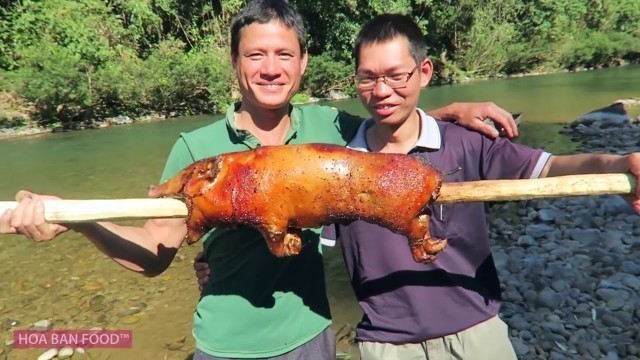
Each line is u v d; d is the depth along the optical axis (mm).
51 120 16297
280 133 2777
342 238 2848
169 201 2209
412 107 2605
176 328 5250
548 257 6500
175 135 15156
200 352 2654
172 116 18875
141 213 2180
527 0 34688
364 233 2721
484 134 2684
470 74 29875
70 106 16500
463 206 2674
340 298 5742
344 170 2105
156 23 21484
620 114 14469
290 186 2111
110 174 11023
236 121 2752
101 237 2439
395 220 2096
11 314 5602
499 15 33625
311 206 2125
